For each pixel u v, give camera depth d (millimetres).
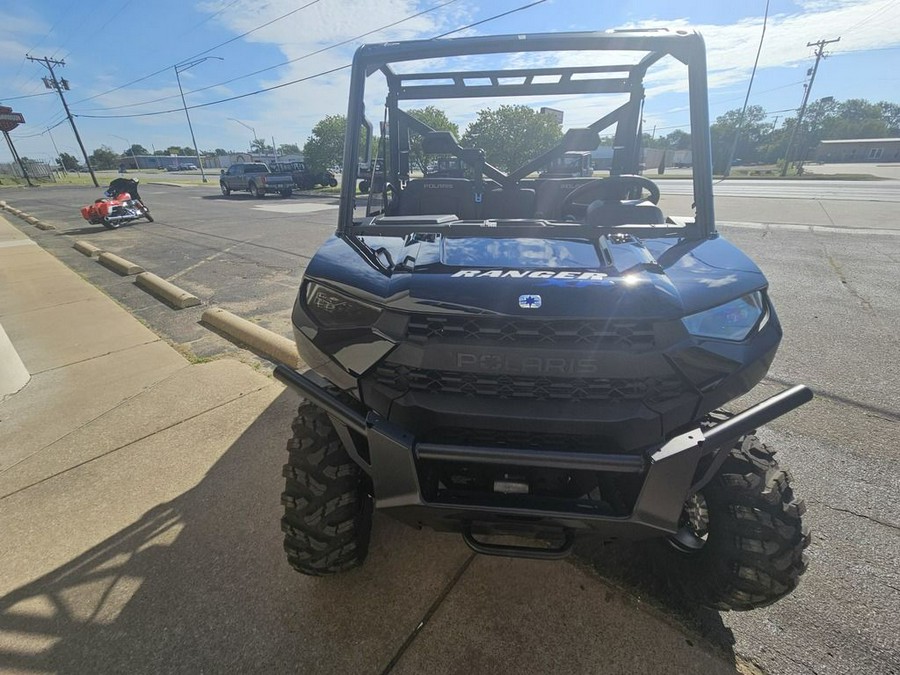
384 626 1759
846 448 2730
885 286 5793
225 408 3270
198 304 5746
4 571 2004
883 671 1572
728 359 1363
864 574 1930
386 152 2723
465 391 1354
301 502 1649
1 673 1603
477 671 1601
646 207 1951
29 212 17297
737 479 1501
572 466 1277
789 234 9297
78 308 5602
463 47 1946
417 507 1371
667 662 1616
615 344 1291
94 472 2633
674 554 1900
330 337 1513
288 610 1824
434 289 1365
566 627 1745
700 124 1846
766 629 1717
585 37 1882
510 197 2826
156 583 1942
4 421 3158
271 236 10906
